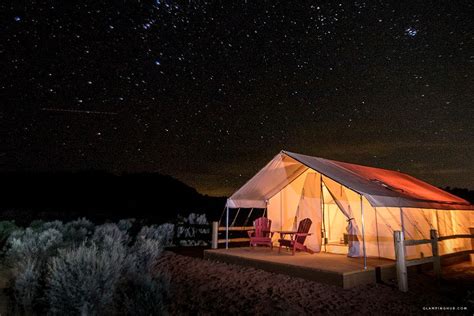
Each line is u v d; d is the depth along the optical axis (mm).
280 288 5711
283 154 8289
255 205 10094
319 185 9102
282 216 9938
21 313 4332
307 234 8227
